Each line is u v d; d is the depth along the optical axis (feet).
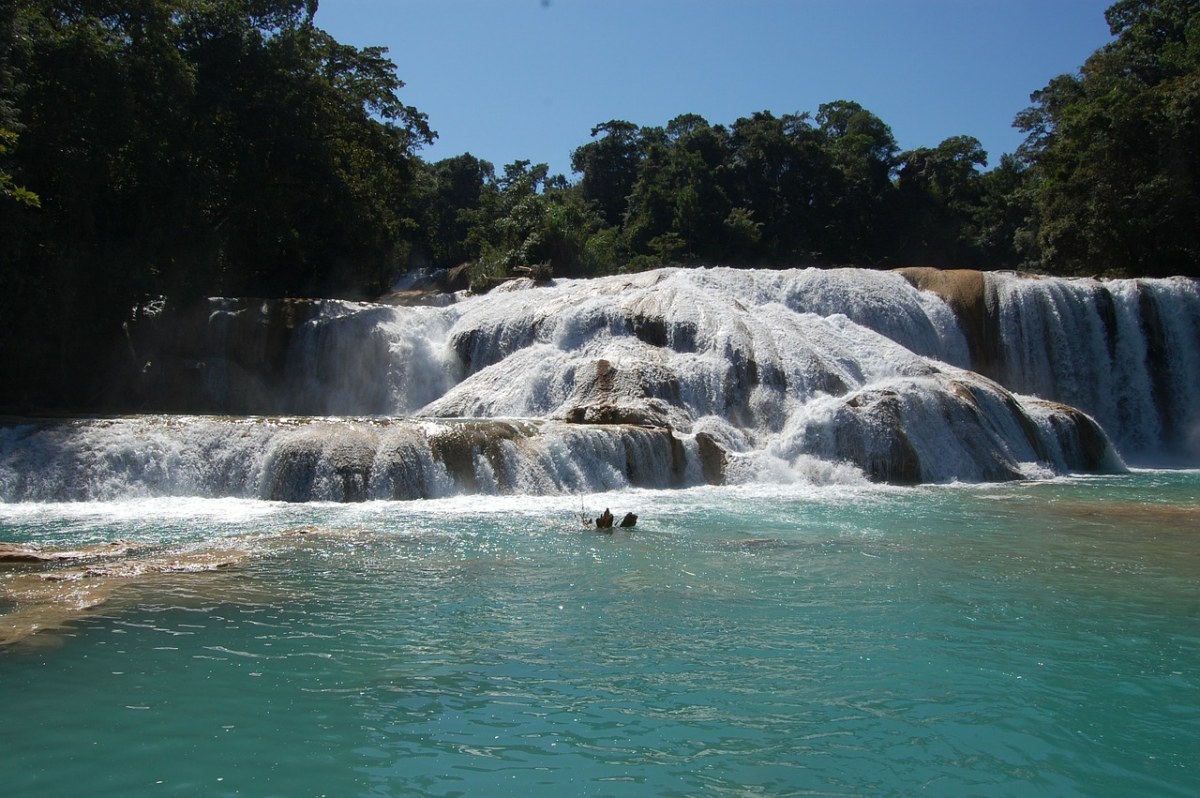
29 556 49.70
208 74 128.36
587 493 77.51
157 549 53.36
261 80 134.10
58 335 105.29
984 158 276.00
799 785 25.73
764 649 36.78
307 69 139.13
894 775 26.40
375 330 119.96
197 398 115.65
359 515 65.16
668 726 29.50
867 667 34.81
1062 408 103.65
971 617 41.09
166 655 35.40
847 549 55.16
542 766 26.68
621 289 122.93
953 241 261.85
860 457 87.86
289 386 119.75
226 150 133.49
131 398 112.98
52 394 107.24
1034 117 265.13
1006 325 123.65
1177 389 121.39
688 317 107.45
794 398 97.66
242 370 118.73
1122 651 36.65
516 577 47.88
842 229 265.54
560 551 54.13
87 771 25.98
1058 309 123.34
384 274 176.04
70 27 108.37
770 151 260.62
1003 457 92.07
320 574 48.11
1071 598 44.24
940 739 28.71
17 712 29.94
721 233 244.01
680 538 58.13
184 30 128.16
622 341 106.52
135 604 42.01
